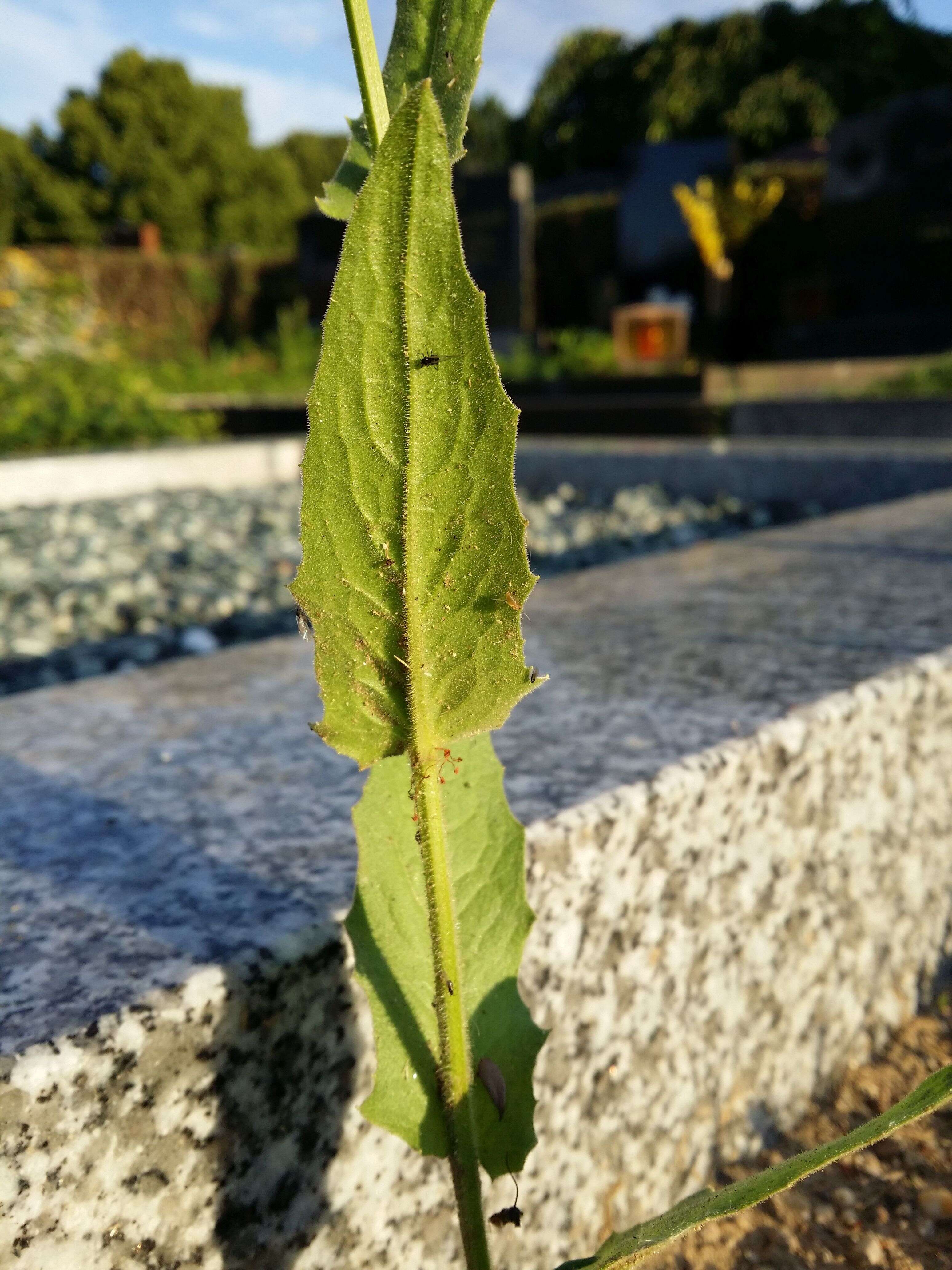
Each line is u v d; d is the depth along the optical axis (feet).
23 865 0.74
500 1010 0.55
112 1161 0.55
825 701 1.04
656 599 1.67
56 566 3.41
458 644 0.43
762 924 0.96
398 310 0.38
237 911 0.66
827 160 10.64
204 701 1.21
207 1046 0.58
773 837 0.97
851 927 1.08
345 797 0.87
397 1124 0.52
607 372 11.56
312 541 0.41
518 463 5.28
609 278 14.90
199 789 0.90
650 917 0.85
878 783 1.09
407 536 0.41
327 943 0.64
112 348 8.29
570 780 0.85
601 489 4.98
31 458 5.24
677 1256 0.86
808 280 13.30
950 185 9.66
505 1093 0.52
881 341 9.80
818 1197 0.91
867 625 1.38
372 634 0.43
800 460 4.21
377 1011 0.52
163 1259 0.57
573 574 1.98
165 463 5.52
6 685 2.33
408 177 0.35
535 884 0.75
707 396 9.11
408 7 0.42
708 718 1.00
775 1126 0.99
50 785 0.92
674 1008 0.88
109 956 0.61
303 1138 0.63
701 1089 0.92
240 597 3.05
